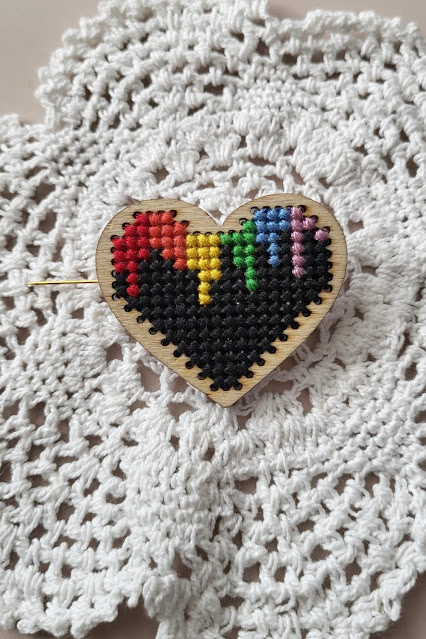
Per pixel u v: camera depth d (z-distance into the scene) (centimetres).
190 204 10
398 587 9
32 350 10
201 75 11
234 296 10
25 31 11
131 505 10
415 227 11
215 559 10
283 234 10
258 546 10
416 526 10
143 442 10
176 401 10
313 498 10
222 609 10
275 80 11
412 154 11
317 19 11
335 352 10
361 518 10
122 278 10
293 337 10
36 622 9
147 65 11
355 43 11
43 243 10
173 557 9
